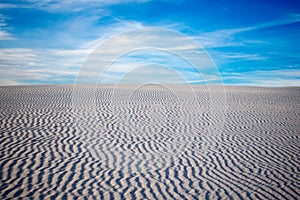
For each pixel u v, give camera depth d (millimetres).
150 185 6852
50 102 17344
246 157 8922
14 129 10758
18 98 18453
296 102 20781
